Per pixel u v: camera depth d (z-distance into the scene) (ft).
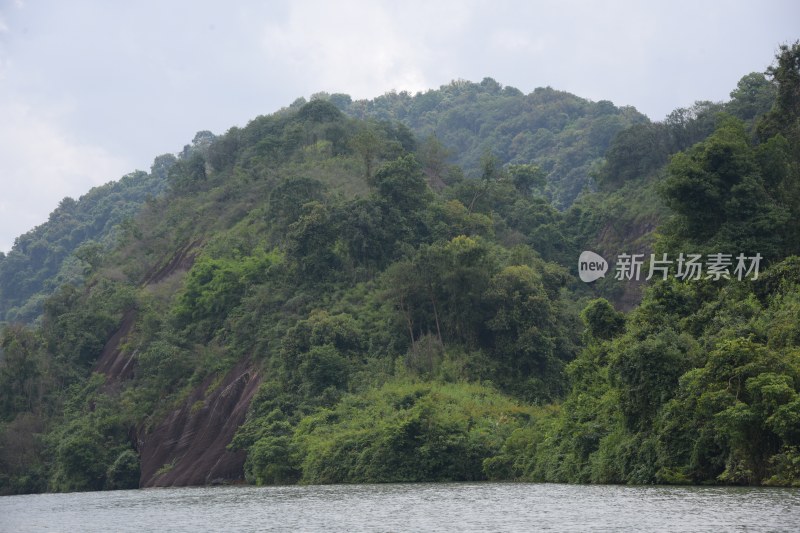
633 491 114.83
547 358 216.13
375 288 246.27
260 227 312.09
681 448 121.80
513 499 116.37
